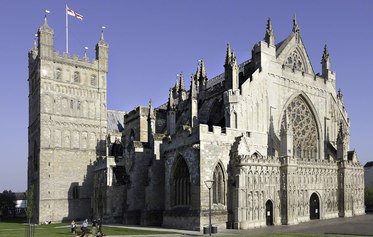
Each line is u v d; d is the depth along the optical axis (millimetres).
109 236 52406
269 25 80125
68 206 105250
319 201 76250
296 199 70000
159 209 75750
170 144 72875
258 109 74188
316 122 87125
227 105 70688
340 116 94438
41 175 102688
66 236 55406
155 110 101625
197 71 97000
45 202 102125
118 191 86062
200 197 62375
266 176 67312
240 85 78250
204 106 86562
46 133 105188
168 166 72750
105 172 90812
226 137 67062
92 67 116125
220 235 51000
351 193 82688
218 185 65188
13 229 73875
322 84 89688
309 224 65812
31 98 119250
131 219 79875
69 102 110500
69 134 108875
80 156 109500
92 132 113062
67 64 111625
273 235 47688
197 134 64500
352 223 64938
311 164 75188
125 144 107500
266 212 67062
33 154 113000
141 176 82375
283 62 82688
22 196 179750
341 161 82062
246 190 63781
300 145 83250
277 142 75688
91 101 114438
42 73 107062
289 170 69125
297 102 84125
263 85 75938
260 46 77312
